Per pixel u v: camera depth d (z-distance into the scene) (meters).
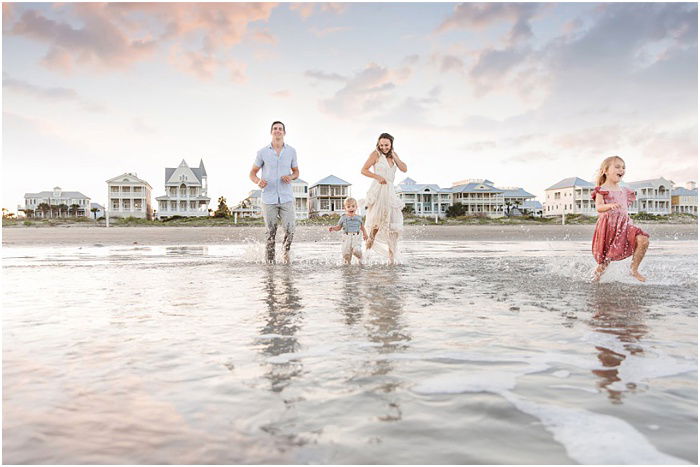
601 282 5.08
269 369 2.06
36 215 99.00
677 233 26.73
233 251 11.23
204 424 1.50
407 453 1.32
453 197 90.75
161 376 1.97
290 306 3.58
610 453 1.33
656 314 3.27
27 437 1.42
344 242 7.73
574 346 2.44
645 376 1.97
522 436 1.42
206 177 78.88
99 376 1.97
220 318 3.15
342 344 2.48
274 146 8.04
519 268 6.70
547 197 94.31
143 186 76.31
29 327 2.89
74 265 7.27
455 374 2.00
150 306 3.61
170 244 14.95
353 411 1.60
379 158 7.54
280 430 1.46
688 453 1.33
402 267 6.97
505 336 2.64
